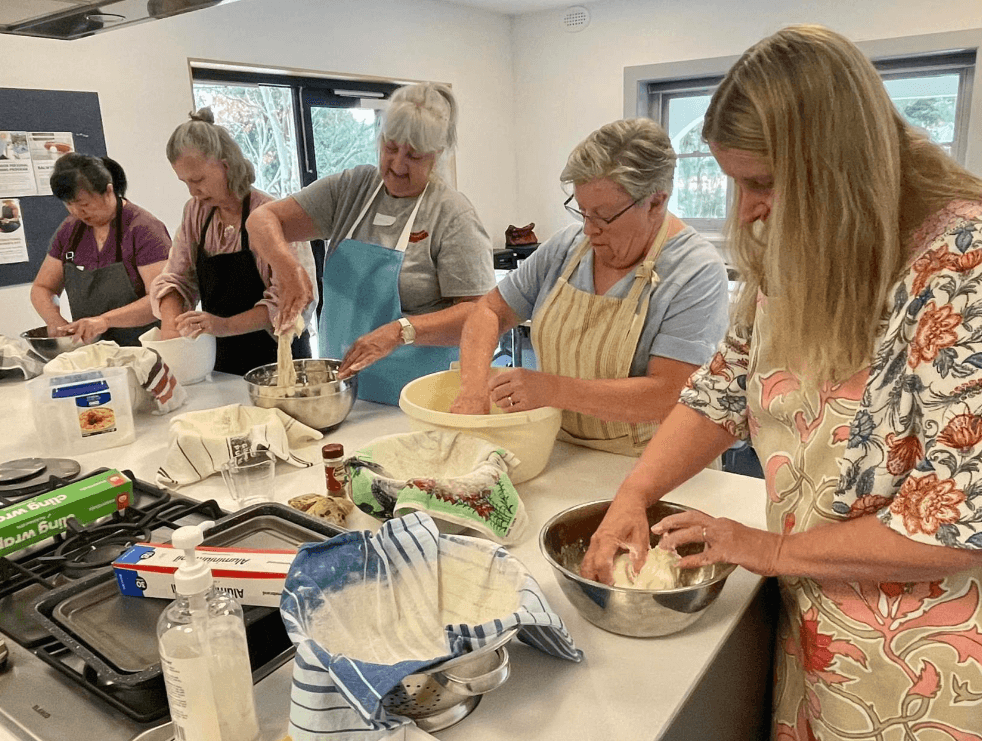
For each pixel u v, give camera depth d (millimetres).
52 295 2705
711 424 1122
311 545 860
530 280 1675
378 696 651
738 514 1249
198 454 1417
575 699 823
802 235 764
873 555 774
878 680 875
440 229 1849
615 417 1400
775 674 1095
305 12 3699
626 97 4773
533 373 1362
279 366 1753
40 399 1543
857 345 815
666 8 4504
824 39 724
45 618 897
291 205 2004
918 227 786
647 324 1463
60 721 795
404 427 1714
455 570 909
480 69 4898
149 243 2568
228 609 752
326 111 4004
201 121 2174
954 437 714
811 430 891
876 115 721
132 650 846
